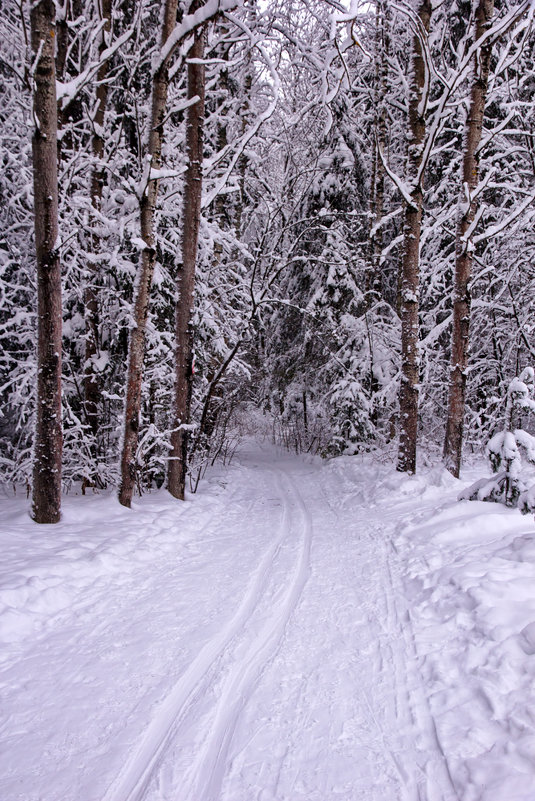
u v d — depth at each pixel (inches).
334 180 496.4
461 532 213.9
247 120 487.5
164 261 365.4
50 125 213.9
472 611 141.2
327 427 601.0
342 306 510.9
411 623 145.8
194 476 424.5
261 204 527.2
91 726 103.0
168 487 326.0
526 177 430.0
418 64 339.6
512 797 78.1
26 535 212.5
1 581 160.9
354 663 127.3
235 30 404.2
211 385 386.3
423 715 105.0
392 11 434.9
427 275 451.2
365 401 478.0
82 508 258.8
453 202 444.8
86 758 93.8
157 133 260.2
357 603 163.8
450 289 464.4
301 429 677.3
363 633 142.9
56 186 219.9
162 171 248.1
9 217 329.7
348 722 104.2
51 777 88.8
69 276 319.6
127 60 315.0
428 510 263.0
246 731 101.9
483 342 458.3
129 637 141.9
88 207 280.5
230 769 91.4
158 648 135.7
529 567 161.9
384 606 159.9
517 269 407.5
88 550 203.5
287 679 120.8
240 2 237.9
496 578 155.6
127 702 111.4
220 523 281.4
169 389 367.6
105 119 357.7
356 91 534.6
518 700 102.2
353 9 208.2
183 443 324.5
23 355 348.8
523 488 225.9
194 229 313.7
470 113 308.7
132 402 278.8
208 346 403.5
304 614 157.1
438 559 191.2
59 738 99.3
